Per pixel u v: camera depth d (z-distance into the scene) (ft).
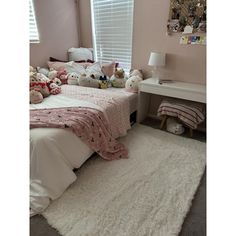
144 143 8.04
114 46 11.04
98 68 10.52
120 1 9.86
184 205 5.16
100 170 6.44
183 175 6.24
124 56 10.85
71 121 5.82
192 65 8.68
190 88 8.04
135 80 9.40
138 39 9.80
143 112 10.09
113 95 8.30
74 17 11.47
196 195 5.54
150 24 9.19
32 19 9.64
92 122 6.34
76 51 11.35
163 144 7.96
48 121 5.66
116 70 10.13
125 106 8.38
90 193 5.51
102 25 11.02
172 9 8.33
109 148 7.10
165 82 9.00
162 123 9.21
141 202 5.25
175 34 8.67
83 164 6.72
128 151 7.48
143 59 10.00
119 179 6.05
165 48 9.15
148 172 6.36
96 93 8.41
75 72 10.18
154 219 4.78
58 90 8.30
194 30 8.11
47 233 4.45
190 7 7.92
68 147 5.65
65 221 4.70
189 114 8.14
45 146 5.14
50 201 5.21
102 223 4.67
